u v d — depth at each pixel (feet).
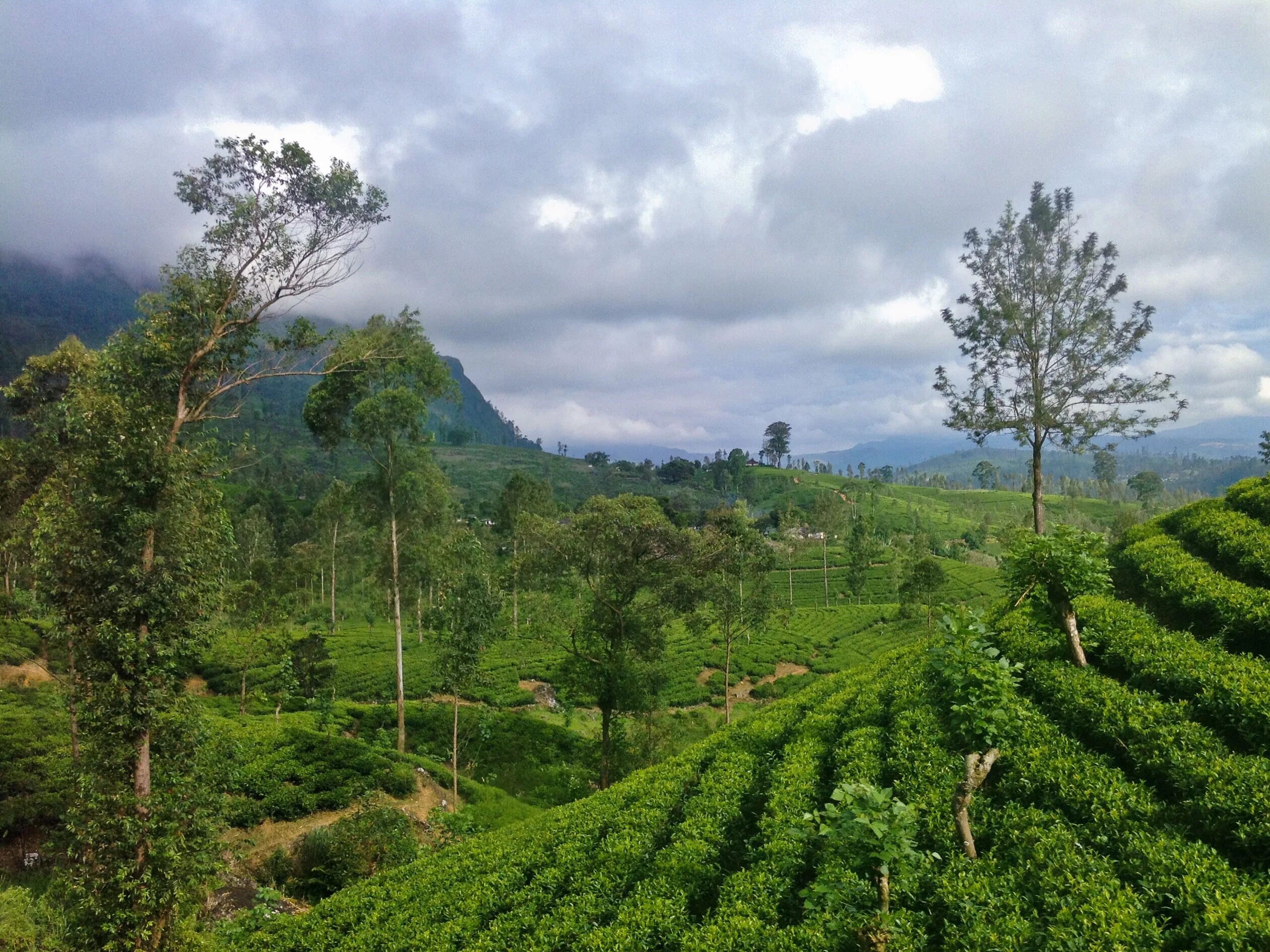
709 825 54.70
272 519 397.60
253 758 104.83
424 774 115.03
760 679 216.13
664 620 122.62
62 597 55.47
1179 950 28.45
